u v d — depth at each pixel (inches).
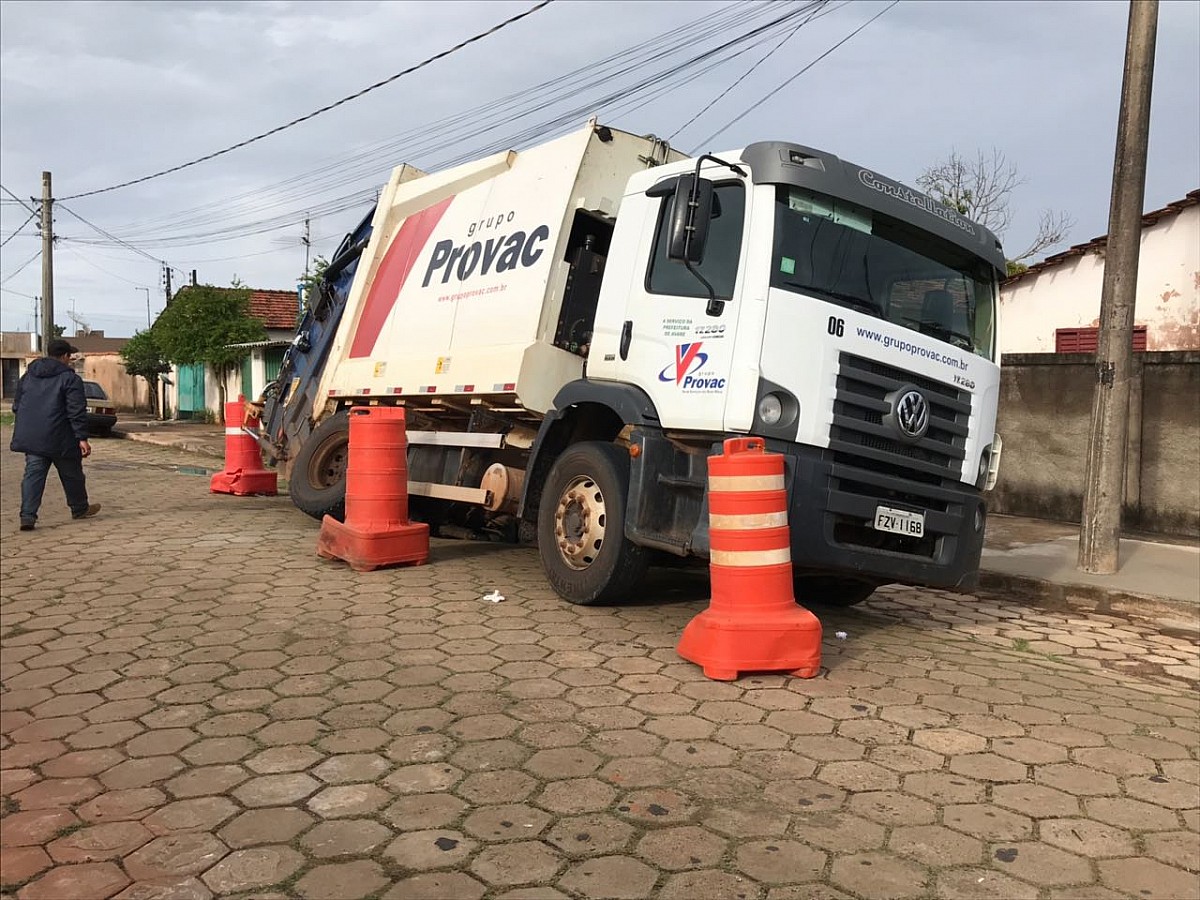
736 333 203.8
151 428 1146.0
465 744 155.0
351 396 366.9
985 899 112.3
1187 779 148.9
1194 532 401.4
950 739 162.2
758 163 209.0
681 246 205.3
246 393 1176.2
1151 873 119.1
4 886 116.3
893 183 226.8
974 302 242.2
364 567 283.1
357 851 122.2
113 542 333.7
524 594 258.5
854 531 216.1
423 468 334.6
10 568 290.8
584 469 241.6
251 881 115.9
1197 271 485.7
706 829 127.7
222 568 288.0
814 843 124.5
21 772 148.3
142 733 161.8
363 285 378.9
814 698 180.1
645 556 230.2
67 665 198.2
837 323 205.9
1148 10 318.3
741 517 190.5
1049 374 451.5
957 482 228.8
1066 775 148.8
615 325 240.1
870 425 208.5
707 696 178.5
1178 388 405.4
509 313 282.4
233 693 179.8
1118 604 296.2
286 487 525.3
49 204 1294.3
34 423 362.0
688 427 211.2
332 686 182.7
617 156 282.7
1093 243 539.5
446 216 338.0
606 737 158.1
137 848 124.6
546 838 125.0
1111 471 325.4
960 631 260.1
